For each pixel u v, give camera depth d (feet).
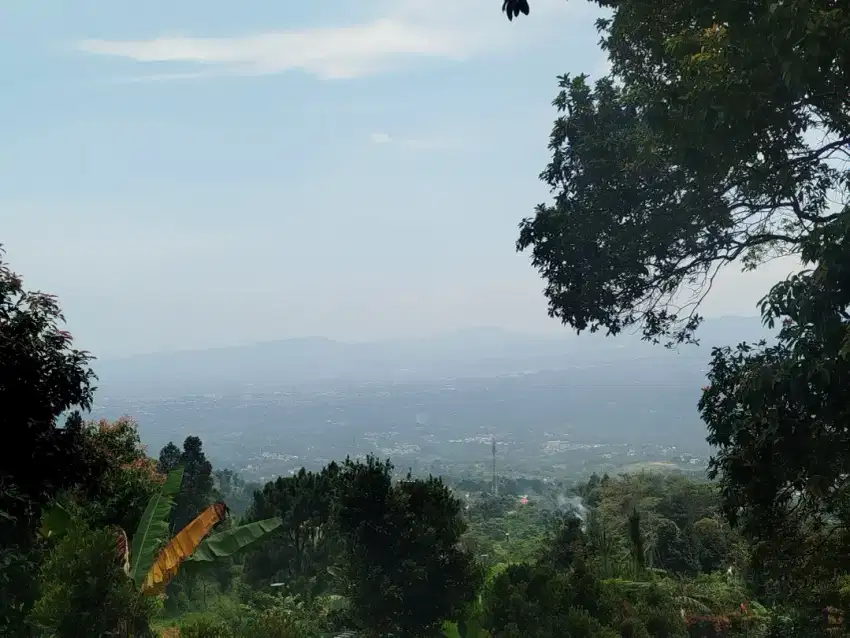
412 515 30.04
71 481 26.96
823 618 27.30
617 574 45.32
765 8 17.33
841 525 23.91
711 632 37.09
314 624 32.42
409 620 29.09
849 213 16.80
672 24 23.27
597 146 26.66
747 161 22.97
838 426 19.07
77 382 26.37
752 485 21.98
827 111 21.47
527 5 14.35
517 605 30.09
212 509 26.48
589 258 27.81
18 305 25.99
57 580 20.88
